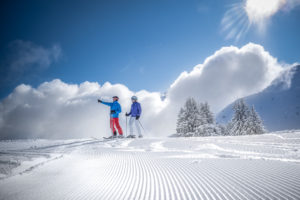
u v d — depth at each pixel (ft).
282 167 13.57
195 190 9.15
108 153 23.57
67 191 9.73
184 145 29.43
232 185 9.73
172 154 21.27
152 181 10.96
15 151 28.32
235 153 20.89
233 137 37.50
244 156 18.66
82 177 12.67
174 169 13.83
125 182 10.99
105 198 8.52
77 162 18.74
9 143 44.29
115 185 10.48
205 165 14.87
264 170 12.74
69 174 13.75
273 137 33.27
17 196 9.12
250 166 14.07
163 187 9.78
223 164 15.03
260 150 22.11
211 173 12.32
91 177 12.51
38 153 25.55
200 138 38.58
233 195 8.34
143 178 11.69
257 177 11.07
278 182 10.05
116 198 8.45
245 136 38.55
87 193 9.32
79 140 44.16
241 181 10.38
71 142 40.16
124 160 18.47
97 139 43.39
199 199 7.98
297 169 12.91
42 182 11.66
